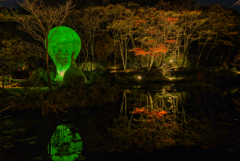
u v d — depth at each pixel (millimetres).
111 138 4797
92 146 4324
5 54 9820
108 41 24844
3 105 7699
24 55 11188
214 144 4387
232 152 3959
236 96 11086
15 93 8352
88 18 21266
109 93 9914
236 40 26828
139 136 4945
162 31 22562
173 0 29250
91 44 22062
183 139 4707
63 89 8688
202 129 5449
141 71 21094
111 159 3693
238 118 6551
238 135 4941
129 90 14047
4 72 10336
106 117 6754
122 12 21703
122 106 8594
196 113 7301
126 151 4055
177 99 10281
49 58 19953
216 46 27969
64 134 5090
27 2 9305
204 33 24844
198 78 17719
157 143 4465
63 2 25672
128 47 27516
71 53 12680
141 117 6777
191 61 27125
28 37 20484
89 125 5871
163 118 6633
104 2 25266
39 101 7762
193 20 22859
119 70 22797
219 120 6336
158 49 19953
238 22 25547
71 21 21953
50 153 3969
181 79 18703
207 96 11180
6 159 3713
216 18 23359
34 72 13828
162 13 21234
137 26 22391
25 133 5172
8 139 4738
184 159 3678
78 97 8570
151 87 15406
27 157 3799
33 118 6633
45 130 5406
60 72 12945
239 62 27422
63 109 7723
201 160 3639
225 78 19484
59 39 12133
